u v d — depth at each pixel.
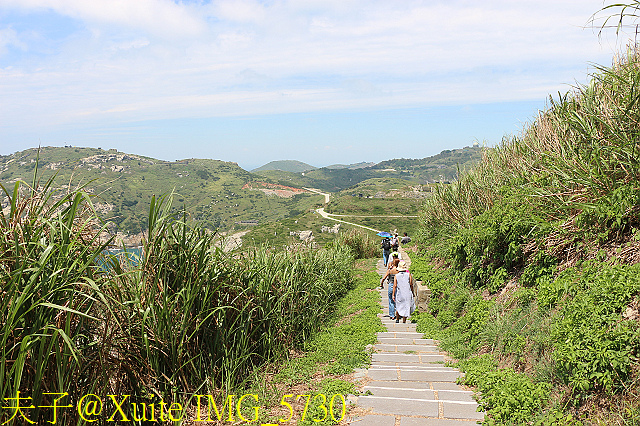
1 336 2.85
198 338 5.11
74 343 3.33
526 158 9.00
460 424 4.02
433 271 12.92
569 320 4.36
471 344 6.68
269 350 6.42
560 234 6.18
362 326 8.93
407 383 5.36
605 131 6.16
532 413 4.00
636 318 3.85
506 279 7.54
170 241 4.68
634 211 5.30
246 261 6.40
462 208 12.66
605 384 3.52
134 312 4.08
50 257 3.20
